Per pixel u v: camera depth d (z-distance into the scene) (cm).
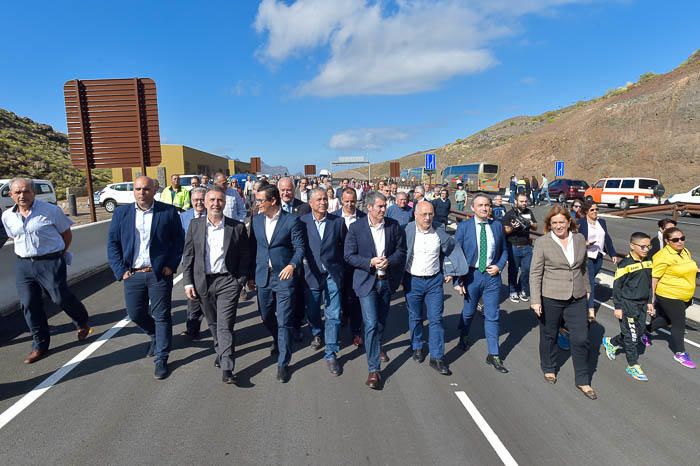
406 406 372
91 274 895
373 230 430
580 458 303
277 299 426
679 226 1677
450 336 553
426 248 443
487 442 321
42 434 325
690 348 516
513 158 5312
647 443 322
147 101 1039
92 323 583
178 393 392
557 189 3083
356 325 511
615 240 1393
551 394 397
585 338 402
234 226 418
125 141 1038
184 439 320
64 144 4759
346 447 312
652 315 487
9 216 447
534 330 573
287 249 436
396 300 714
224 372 408
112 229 422
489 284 461
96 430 331
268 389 401
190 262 421
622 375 441
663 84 4122
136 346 503
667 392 404
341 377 428
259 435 326
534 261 417
